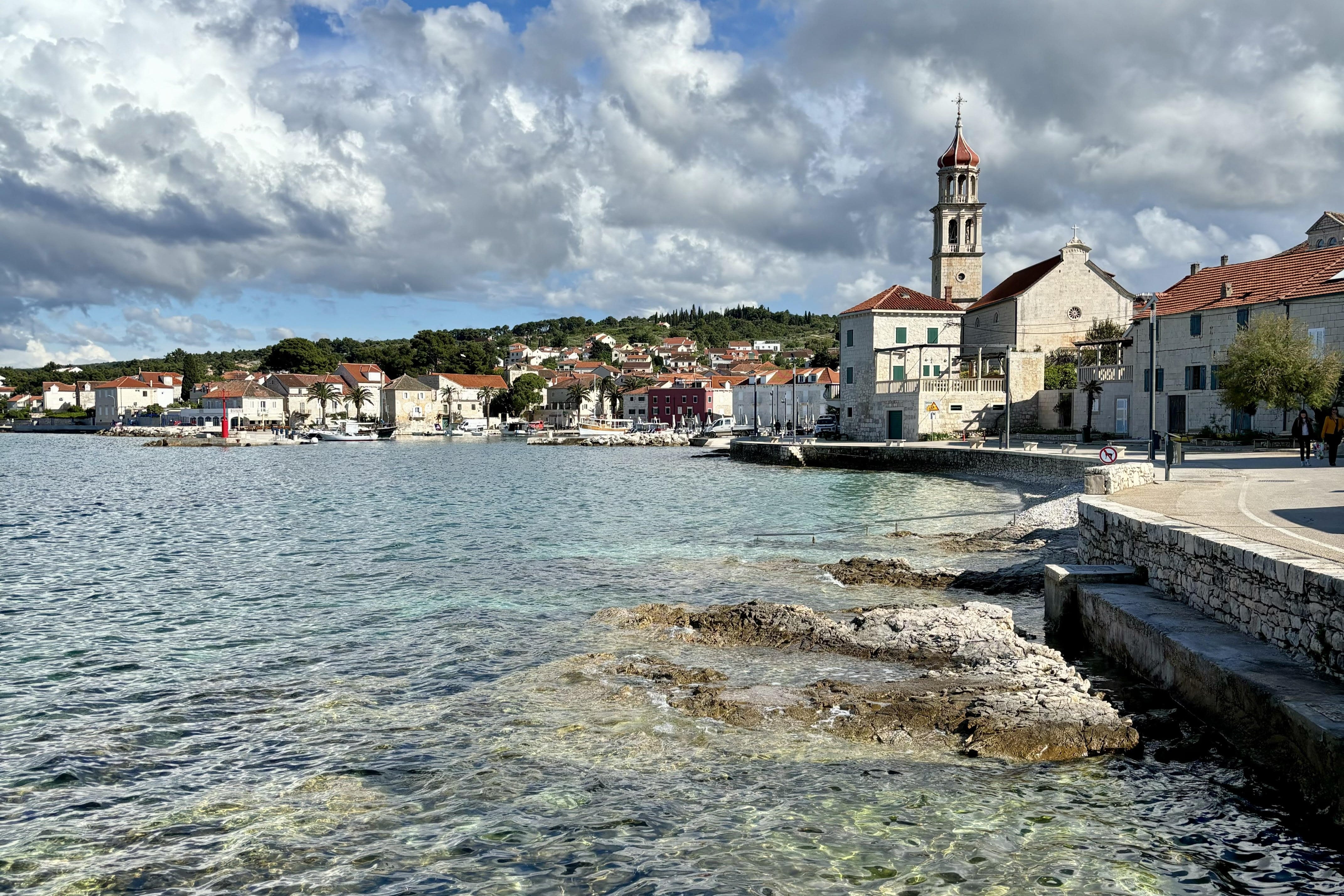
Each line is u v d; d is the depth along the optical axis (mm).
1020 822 9875
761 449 85688
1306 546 14906
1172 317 58906
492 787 11094
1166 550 16641
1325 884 8438
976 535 31391
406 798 10883
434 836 9883
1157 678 13836
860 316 86188
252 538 35719
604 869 9086
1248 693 10961
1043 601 20422
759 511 42500
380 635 19094
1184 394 58031
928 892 8492
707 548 30906
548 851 9484
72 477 79188
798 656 16750
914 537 32031
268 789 11242
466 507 47188
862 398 86500
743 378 180250
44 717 14102
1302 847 9117
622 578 25328
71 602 23297
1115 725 12062
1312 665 11547
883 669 15711
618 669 15961
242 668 16797
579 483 64438
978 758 11578
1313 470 31828
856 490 52656
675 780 11188
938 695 13742
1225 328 54375
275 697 14984
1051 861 9016
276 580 25938
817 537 33125
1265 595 12852
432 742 12688
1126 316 82750
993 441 69250
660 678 15391
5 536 37219
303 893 8773
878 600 22047
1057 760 11469
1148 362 61906
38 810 10742
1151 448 35531
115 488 65188
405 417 191250
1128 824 9758
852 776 11164
